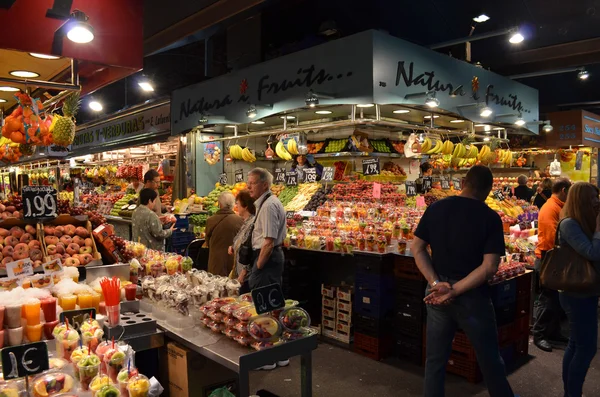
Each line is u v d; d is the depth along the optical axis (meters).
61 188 15.08
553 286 3.22
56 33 3.69
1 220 3.60
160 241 5.11
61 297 2.74
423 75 6.55
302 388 2.61
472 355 3.90
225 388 2.63
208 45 9.55
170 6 7.42
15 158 6.61
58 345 2.30
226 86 7.80
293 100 6.62
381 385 3.94
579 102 13.52
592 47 9.46
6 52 3.88
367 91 5.71
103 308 2.80
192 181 8.88
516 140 11.98
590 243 3.07
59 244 3.65
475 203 2.96
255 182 4.09
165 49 8.34
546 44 9.92
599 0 7.82
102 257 3.90
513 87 9.10
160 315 2.90
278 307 2.52
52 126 4.41
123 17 4.05
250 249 4.18
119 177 11.89
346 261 5.51
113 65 4.01
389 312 4.55
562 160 11.79
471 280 2.79
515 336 4.39
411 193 7.04
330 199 6.86
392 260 4.57
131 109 10.81
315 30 8.89
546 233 4.61
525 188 9.16
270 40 8.66
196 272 3.31
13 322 2.39
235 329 2.54
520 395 3.73
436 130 7.25
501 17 8.54
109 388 1.95
